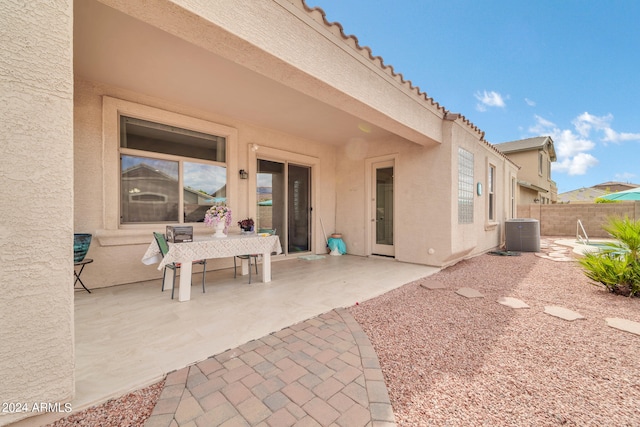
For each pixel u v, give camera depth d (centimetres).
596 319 296
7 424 135
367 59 365
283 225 659
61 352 150
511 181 1060
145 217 450
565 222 1173
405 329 273
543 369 202
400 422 150
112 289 394
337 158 773
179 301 343
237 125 553
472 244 643
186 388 176
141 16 205
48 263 144
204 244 363
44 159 141
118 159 415
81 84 384
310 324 280
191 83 395
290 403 163
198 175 509
